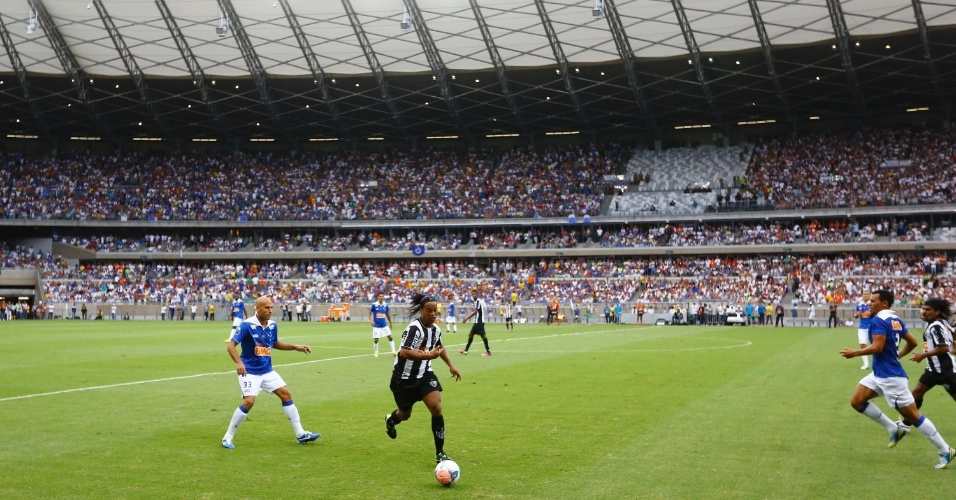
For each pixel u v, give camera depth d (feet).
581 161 288.10
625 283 240.12
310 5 214.28
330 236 281.74
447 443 40.14
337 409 51.29
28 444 39.45
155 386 62.85
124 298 256.93
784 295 221.87
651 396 57.26
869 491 30.68
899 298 209.05
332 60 237.45
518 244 264.52
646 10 207.21
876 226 237.86
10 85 251.39
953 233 226.58
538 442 40.40
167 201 286.66
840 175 252.21
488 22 217.36
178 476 32.96
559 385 63.93
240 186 294.05
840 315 205.57
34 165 293.43
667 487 31.24
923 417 35.58
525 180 283.79
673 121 277.64
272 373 40.27
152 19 219.61
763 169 264.31
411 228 278.46
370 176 295.48
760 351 102.22
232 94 258.57
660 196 265.75
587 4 205.98
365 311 240.73
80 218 276.62
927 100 253.03
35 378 68.59
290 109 270.46
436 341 35.32
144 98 254.06
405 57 234.38
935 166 244.01
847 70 219.20
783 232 245.24
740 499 29.53
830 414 49.03
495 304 235.81
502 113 274.16
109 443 39.81
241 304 137.69
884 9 196.24
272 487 31.30
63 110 271.90
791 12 201.16
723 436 41.86
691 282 235.61
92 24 222.07
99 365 80.94
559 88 249.34
